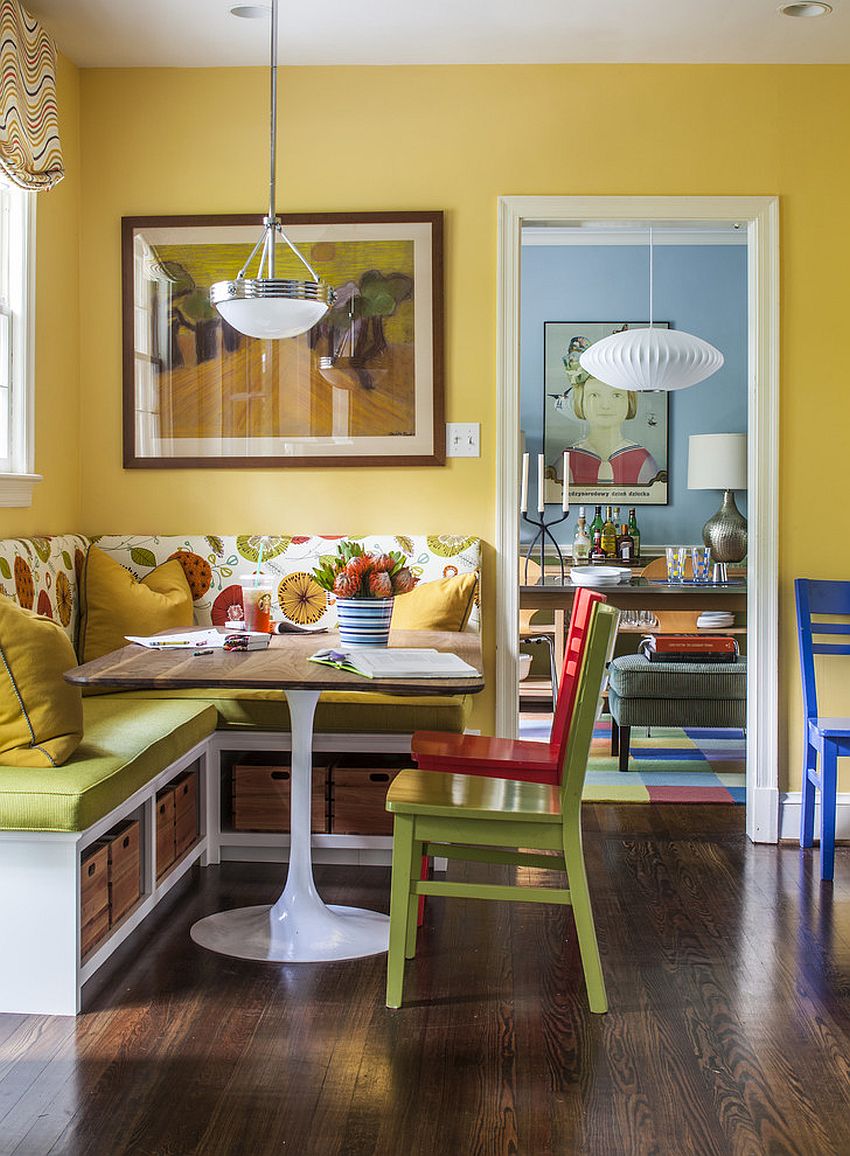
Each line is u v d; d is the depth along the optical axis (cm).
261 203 415
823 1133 209
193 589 411
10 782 255
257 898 330
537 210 410
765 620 413
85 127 417
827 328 410
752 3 357
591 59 405
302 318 312
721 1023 255
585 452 704
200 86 414
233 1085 225
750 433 415
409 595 394
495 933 310
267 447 420
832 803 363
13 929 255
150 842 304
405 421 416
